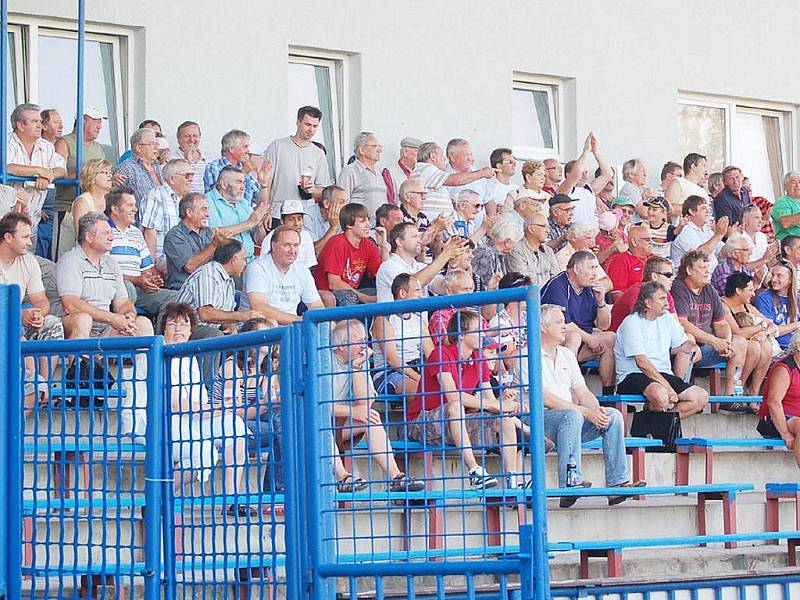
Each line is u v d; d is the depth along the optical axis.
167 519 16.05
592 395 25.56
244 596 17.11
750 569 23.50
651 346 28.62
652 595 21.30
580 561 22.89
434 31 37.59
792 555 24.91
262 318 24.67
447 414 22.61
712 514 25.94
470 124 38.00
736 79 42.88
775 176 44.47
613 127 40.53
